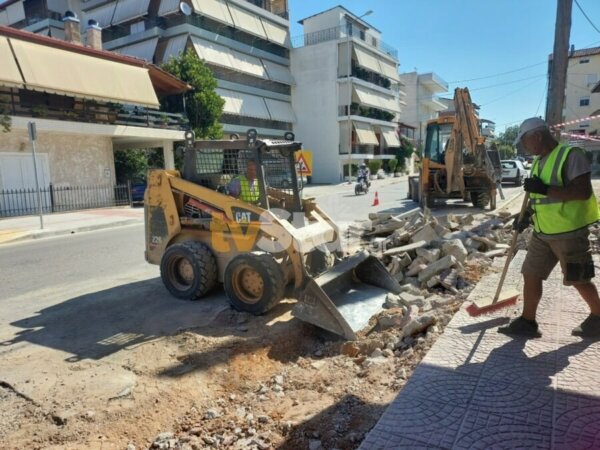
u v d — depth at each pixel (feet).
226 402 11.79
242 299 18.01
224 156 19.69
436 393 10.03
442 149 52.31
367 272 19.43
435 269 19.75
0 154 55.11
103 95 61.11
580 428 8.63
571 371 10.69
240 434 10.19
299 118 137.39
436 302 16.99
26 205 57.62
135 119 70.85
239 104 114.21
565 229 11.11
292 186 20.81
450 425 8.89
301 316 15.72
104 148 66.90
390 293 18.60
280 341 15.21
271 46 131.34
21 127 53.62
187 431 10.53
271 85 130.82
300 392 12.01
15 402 11.85
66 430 10.55
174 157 79.46
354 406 10.84
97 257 31.14
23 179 57.57
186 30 102.53
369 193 79.87
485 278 18.58
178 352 14.65
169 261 20.18
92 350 15.15
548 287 16.78
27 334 16.80
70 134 62.39
